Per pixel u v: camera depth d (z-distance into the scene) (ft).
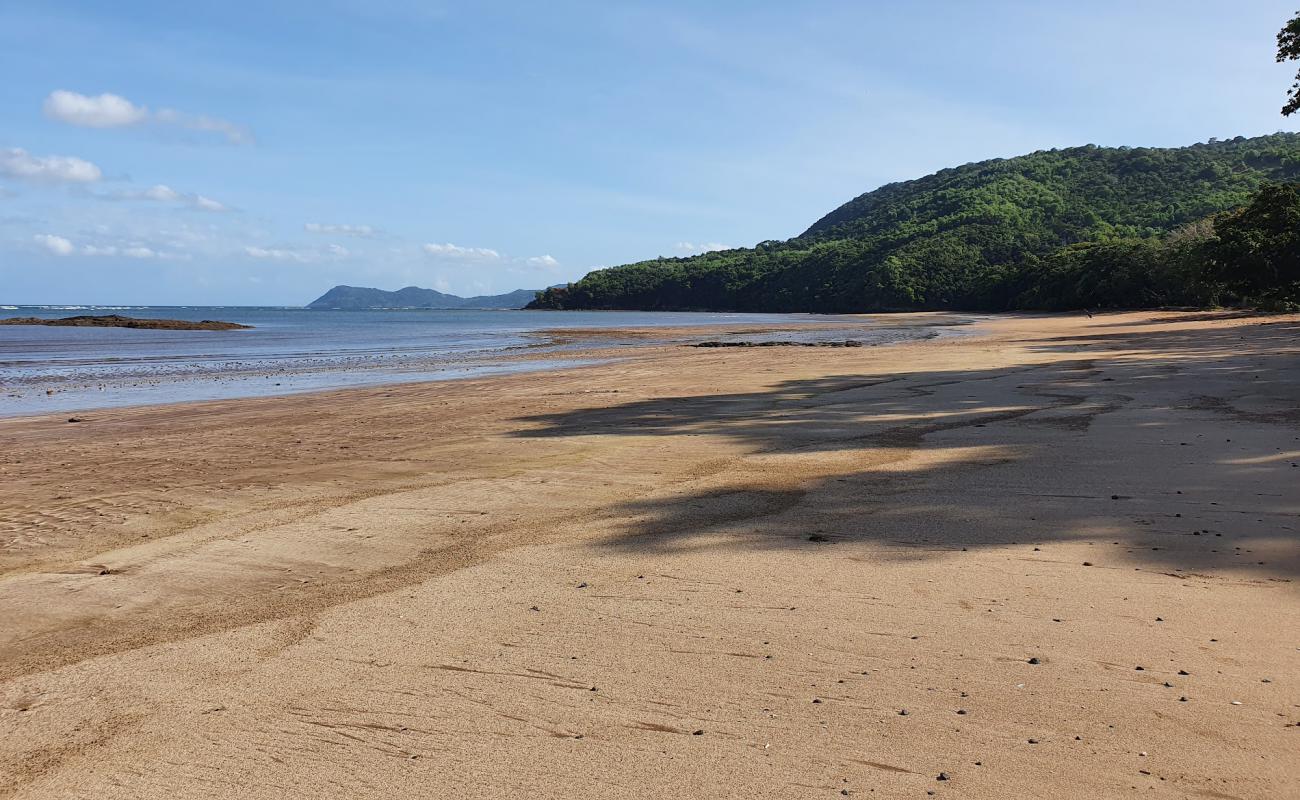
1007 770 9.63
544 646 13.73
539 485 26.71
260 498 26.22
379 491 26.61
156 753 10.77
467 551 19.51
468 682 12.49
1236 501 21.08
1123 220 478.18
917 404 44.47
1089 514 20.52
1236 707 10.85
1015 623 13.94
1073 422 35.63
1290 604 14.23
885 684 11.91
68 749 10.94
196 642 14.46
